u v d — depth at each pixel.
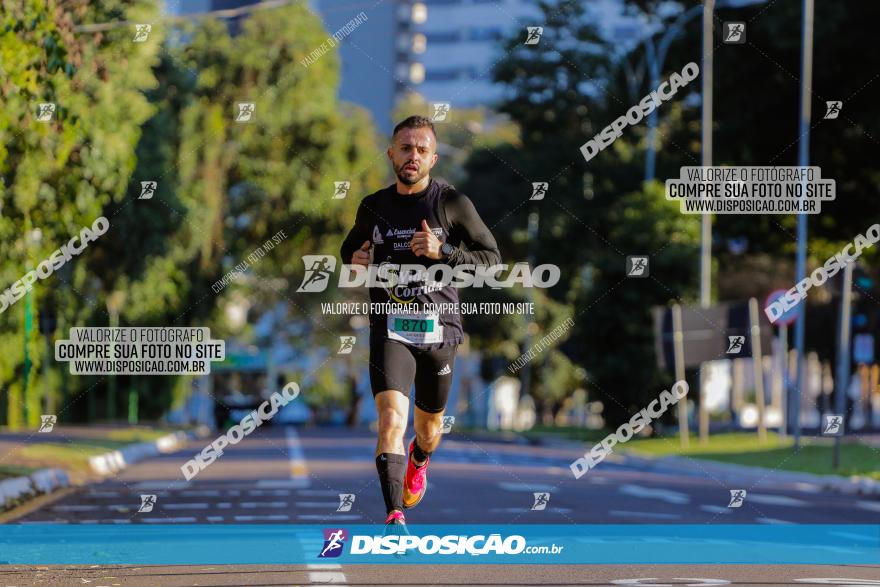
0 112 34.28
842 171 107.69
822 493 50.69
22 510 34.25
